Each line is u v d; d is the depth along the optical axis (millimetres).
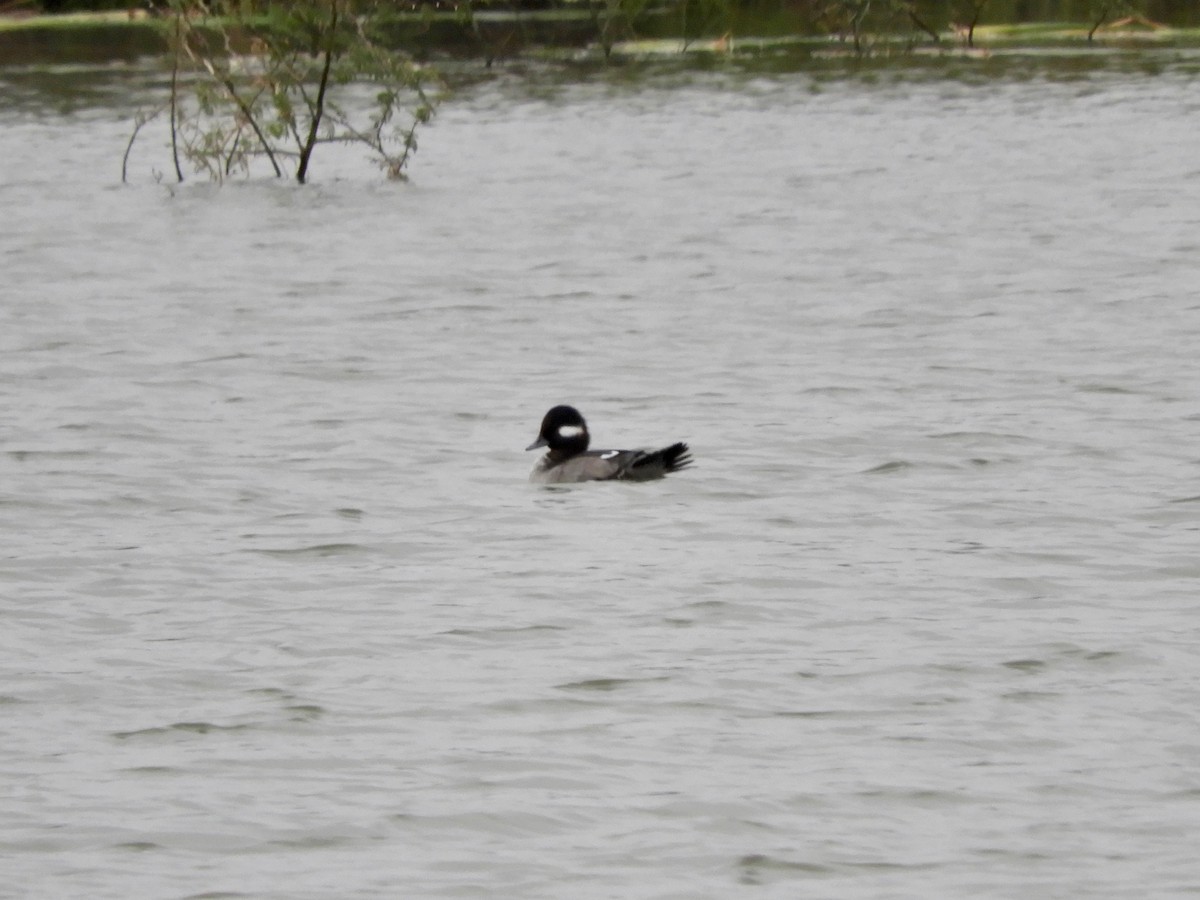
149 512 39594
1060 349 54406
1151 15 174500
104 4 177250
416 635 31672
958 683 29156
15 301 65688
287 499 40344
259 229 81688
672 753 26703
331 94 132125
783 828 24453
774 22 180375
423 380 52094
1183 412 46469
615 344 56625
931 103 125438
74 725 28141
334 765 26516
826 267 69688
